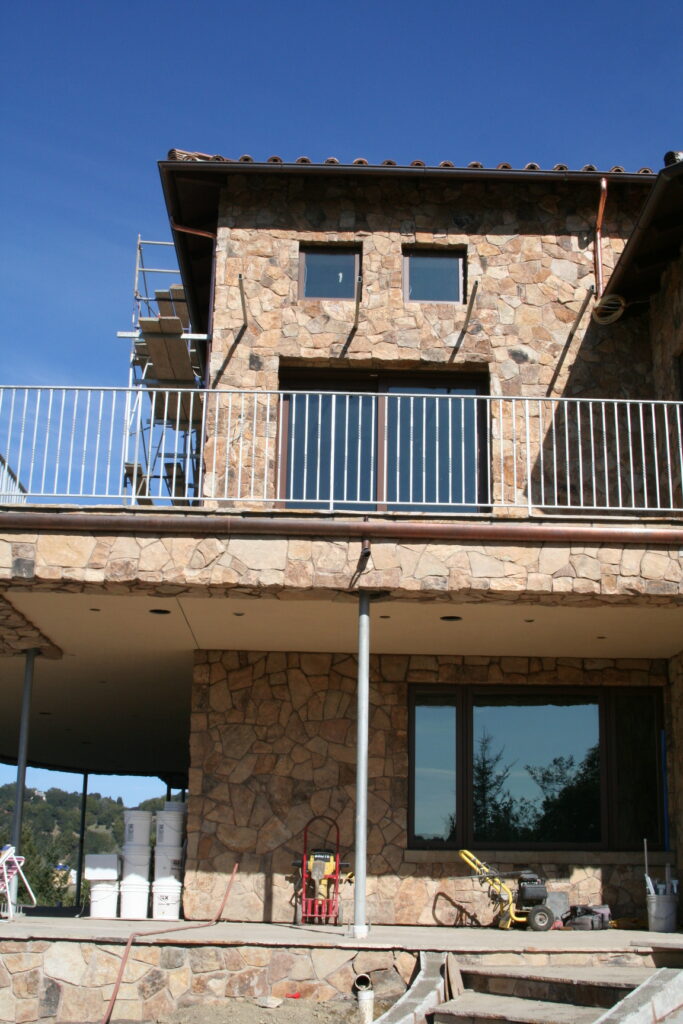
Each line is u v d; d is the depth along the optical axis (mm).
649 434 11781
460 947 8062
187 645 11289
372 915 10664
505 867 10906
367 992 7848
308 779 11031
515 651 11391
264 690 11297
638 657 11602
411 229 12227
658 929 9938
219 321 11836
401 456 11742
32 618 10234
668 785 11305
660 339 11641
